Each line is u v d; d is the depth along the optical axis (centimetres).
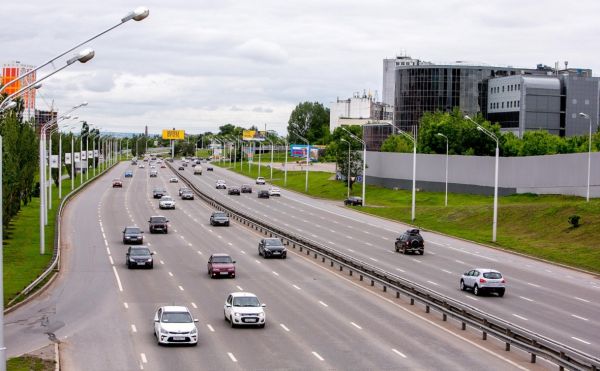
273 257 6894
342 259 6178
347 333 3903
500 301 4941
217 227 9431
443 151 16412
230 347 3562
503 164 12162
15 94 3150
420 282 5644
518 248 7681
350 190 15050
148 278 5716
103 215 10450
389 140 19975
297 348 3550
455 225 9612
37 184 13325
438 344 3681
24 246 7325
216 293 5088
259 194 14262
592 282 5912
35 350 3472
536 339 3431
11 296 4772
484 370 3178
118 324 4081
